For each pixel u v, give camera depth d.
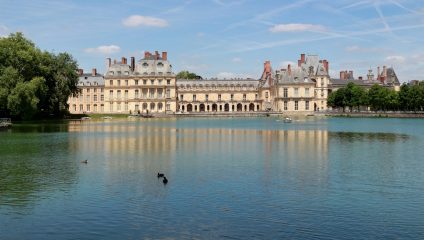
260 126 129.50
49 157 55.75
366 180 41.31
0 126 102.38
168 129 113.19
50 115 164.75
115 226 28.20
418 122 153.38
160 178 41.84
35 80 119.94
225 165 49.59
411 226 28.41
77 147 67.06
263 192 36.44
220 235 26.70
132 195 35.31
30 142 74.06
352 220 29.50
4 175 43.47
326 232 27.33
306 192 36.50
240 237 26.42
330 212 31.16
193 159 54.38
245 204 32.88
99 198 34.47
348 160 53.50
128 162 51.75
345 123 147.50
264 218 29.73
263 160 53.59
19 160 53.19
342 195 35.66
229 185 38.88
